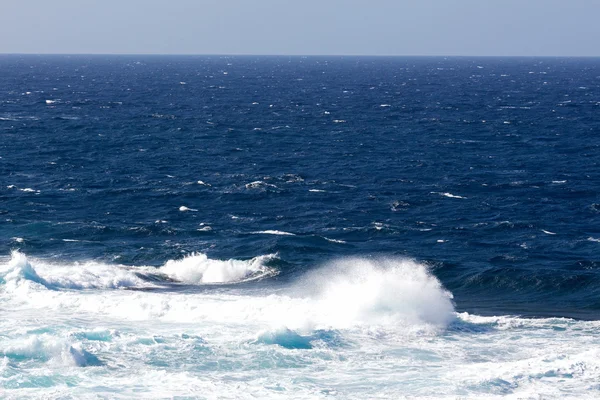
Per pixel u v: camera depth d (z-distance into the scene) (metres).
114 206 150.62
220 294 93.56
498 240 129.50
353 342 75.62
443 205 156.25
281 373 67.31
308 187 172.88
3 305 84.94
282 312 83.06
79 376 64.69
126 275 99.62
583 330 80.81
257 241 123.25
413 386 64.75
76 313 82.88
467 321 82.88
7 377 63.50
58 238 122.94
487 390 64.12
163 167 197.00
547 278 103.25
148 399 60.44
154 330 77.50
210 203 155.00
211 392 62.25
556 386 65.06
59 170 189.12
